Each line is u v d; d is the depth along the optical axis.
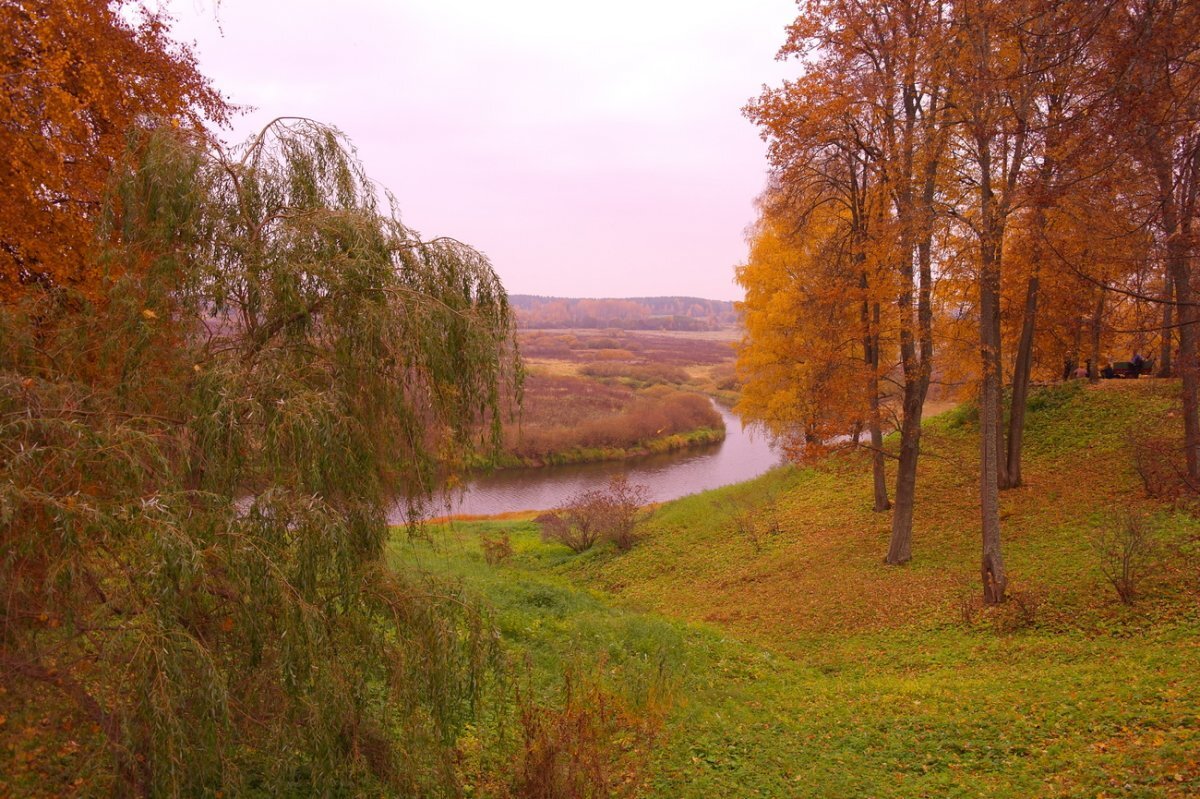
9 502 4.41
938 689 10.52
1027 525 16.98
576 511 26.45
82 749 5.17
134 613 5.01
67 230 7.48
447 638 6.39
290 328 6.51
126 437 5.26
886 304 15.68
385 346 6.34
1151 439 17.70
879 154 15.93
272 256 6.41
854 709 10.34
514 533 29.88
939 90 15.20
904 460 17.41
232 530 5.41
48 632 5.08
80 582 4.85
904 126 15.52
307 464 5.70
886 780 7.98
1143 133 9.95
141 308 6.00
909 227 14.12
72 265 7.26
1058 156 11.62
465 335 6.86
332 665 5.86
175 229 6.33
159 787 4.85
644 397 64.94
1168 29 9.24
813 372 17.72
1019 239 14.21
